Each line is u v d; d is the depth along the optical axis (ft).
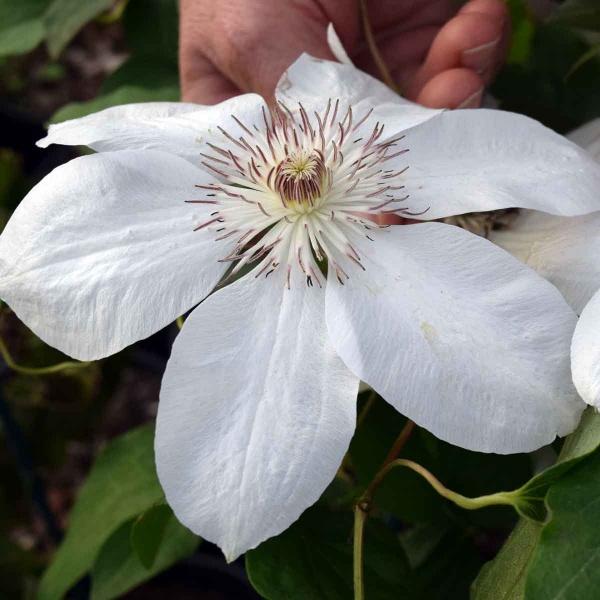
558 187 0.70
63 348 0.65
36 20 1.20
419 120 0.74
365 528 0.74
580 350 0.57
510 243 0.76
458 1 1.16
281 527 0.58
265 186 0.74
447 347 0.63
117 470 1.01
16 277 0.66
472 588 0.64
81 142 0.72
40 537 1.89
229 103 0.78
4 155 1.59
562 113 1.03
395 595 0.72
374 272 0.68
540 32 1.04
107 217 0.68
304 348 0.65
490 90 1.05
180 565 1.62
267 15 0.96
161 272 0.67
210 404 0.62
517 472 0.85
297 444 0.60
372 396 0.80
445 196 0.71
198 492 0.59
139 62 1.10
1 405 1.25
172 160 0.72
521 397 0.60
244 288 0.68
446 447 0.85
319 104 0.79
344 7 1.01
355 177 0.75
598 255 0.68
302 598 0.65
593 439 0.57
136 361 1.95
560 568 0.51
